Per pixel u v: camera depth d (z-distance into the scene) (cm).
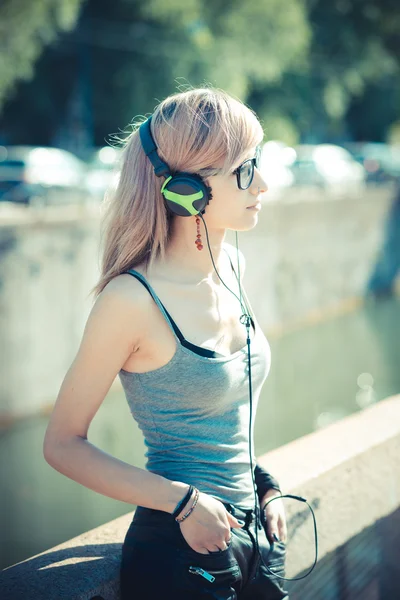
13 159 1481
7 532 729
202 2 2145
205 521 128
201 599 128
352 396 1261
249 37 2186
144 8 2127
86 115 2389
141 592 134
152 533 134
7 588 144
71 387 131
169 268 139
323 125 3041
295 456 205
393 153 2645
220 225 141
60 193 1454
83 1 2141
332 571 204
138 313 130
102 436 1021
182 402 134
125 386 139
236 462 140
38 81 2327
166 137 135
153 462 140
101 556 157
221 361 134
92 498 830
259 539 142
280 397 1253
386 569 227
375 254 1908
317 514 192
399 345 1568
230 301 147
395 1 2781
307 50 2580
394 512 227
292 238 1580
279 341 1555
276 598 145
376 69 2870
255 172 141
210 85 147
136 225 138
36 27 1827
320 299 1706
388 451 218
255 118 139
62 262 1062
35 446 999
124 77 2245
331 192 1806
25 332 1021
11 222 985
